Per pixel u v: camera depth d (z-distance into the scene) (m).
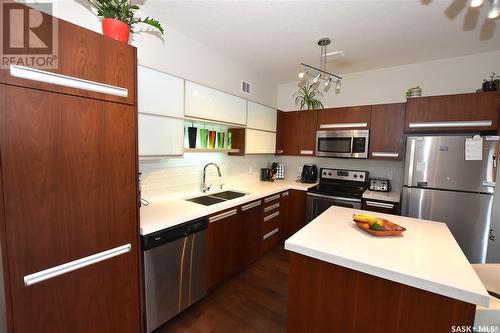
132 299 1.45
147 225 1.53
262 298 2.14
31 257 1.03
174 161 2.38
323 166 3.73
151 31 2.03
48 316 1.10
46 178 1.05
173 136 1.93
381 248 1.20
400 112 2.81
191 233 1.85
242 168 3.43
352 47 2.52
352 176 3.37
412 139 2.43
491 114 2.21
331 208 2.01
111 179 1.29
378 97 3.22
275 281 2.42
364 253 1.14
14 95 0.95
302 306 1.29
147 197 2.16
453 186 2.27
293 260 1.30
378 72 3.20
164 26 2.13
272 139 3.47
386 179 3.16
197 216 1.89
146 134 1.73
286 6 1.83
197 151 2.23
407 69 3.02
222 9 1.89
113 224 1.32
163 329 1.76
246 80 3.24
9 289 0.98
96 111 1.21
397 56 2.74
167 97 1.86
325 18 1.98
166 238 1.64
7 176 0.95
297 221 3.33
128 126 1.35
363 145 3.03
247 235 2.58
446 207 2.31
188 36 2.36
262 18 2.01
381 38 2.30
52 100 1.05
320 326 1.24
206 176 2.77
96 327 1.28
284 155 4.04
